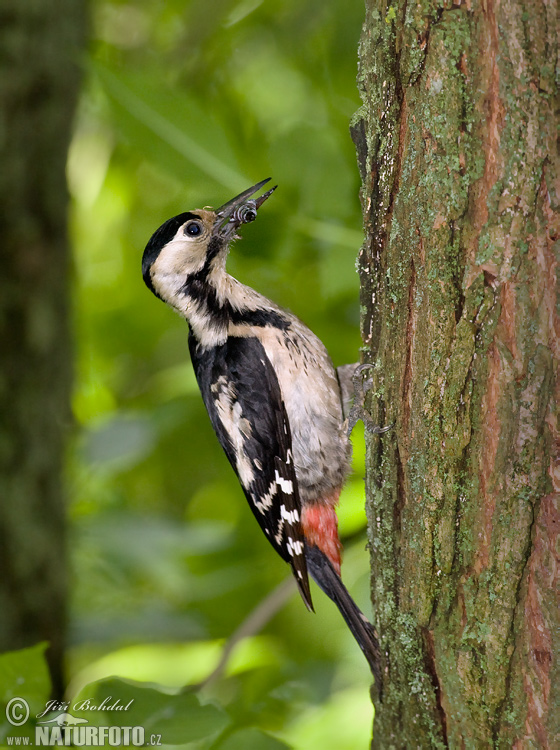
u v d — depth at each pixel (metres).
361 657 11.19
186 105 8.66
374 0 5.29
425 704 5.48
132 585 12.02
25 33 9.62
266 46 12.36
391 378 5.51
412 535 5.41
